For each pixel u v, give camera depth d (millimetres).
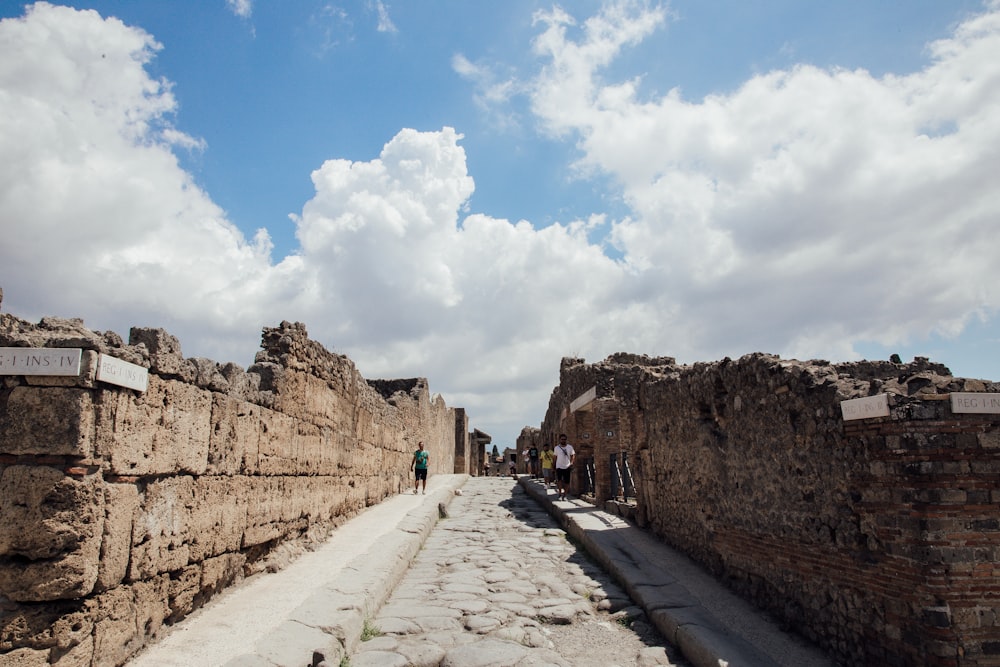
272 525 9039
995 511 5113
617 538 11422
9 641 4559
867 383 6023
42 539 4664
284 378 9648
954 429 5207
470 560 11086
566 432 21438
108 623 5121
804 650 6262
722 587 8391
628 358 18203
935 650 4941
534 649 6750
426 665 6262
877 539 5590
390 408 19609
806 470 6633
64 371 4816
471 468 51844
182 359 6426
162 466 5984
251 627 6367
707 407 9414
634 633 7332
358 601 7262
